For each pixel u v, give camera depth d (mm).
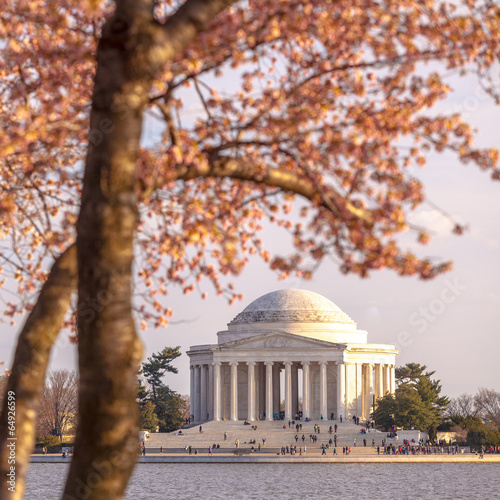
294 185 28297
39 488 118000
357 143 28641
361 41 28781
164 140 29219
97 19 30156
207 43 27984
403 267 27141
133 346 22328
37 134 27203
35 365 29109
